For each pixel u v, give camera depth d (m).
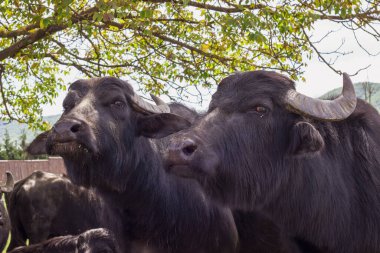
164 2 13.42
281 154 7.71
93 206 10.70
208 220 9.65
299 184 7.87
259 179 7.57
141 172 9.38
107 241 8.09
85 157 8.54
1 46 17.00
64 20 13.17
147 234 9.56
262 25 12.41
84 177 8.91
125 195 9.34
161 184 9.54
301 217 7.94
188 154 7.09
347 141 8.43
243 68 14.75
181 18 14.66
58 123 8.27
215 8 13.75
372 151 8.49
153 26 14.56
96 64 15.43
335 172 8.17
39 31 13.72
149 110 9.45
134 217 9.51
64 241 8.66
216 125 7.41
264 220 8.70
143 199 9.42
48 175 11.17
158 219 9.51
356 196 8.26
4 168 18.77
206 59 15.15
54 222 10.84
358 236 8.16
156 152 9.65
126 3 11.92
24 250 8.78
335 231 8.04
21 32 14.20
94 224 10.64
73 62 15.43
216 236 9.69
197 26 14.72
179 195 9.61
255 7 13.47
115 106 9.12
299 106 7.59
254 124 7.54
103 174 8.94
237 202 7.62
